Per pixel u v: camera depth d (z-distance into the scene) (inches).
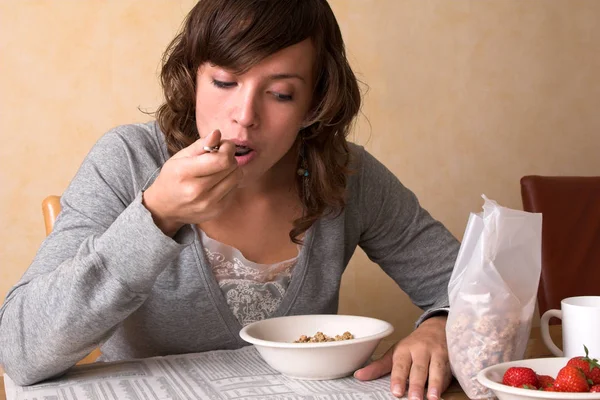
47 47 97.1
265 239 52.1
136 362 44.6
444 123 116.0
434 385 39.1
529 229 38.6
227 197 38.8
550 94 123.0
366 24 110.7
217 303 50.6
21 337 40.2
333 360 39.4
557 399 30.8
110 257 38.9
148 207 38.7
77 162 98.8
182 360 44.9
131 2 99.7
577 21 124.0
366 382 40.6
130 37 99.9
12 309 41.4
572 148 124.8
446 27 115.3
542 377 35.1
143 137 51.6
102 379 40.9
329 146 51.8
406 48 113.0
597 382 34.0
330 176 52.2
